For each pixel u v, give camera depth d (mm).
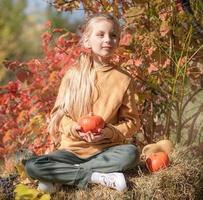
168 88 4648
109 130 3648
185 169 3738
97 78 3826
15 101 4469
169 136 4656
